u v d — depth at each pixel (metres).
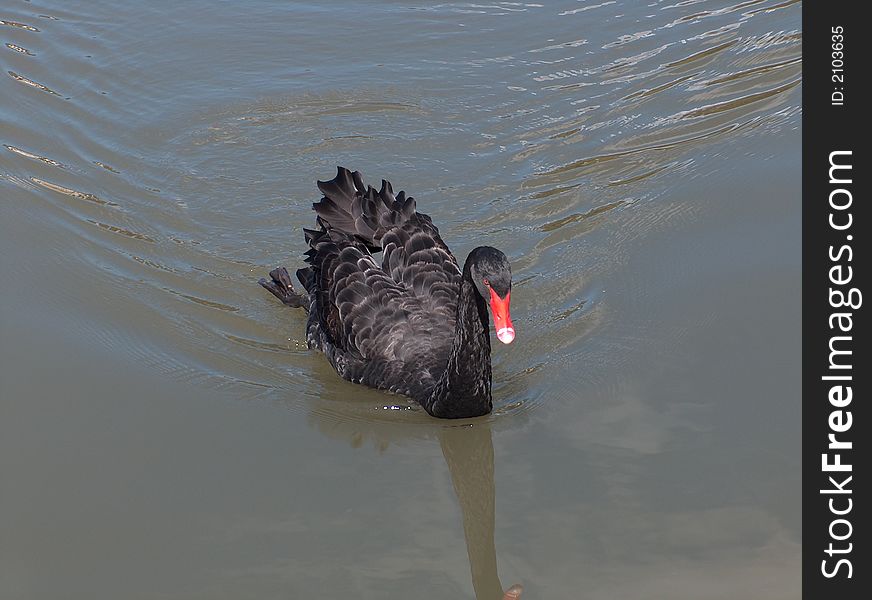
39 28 6.02
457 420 4.64
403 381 4.72
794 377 4.62
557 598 4.17
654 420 4.56
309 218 5.29
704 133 5.44
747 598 4.14
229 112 5.67
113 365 4.76
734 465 4.43
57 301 4.93
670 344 4.75
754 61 5.72
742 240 5.02
